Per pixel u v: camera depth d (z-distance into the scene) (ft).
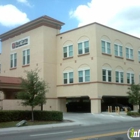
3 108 86.99
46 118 71.56
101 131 45.70
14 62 131.13
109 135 38.96
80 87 105.40
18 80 109.91
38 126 58.70
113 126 56.54
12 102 89.92
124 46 118.11
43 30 114.01
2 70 140.15
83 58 106.11
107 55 106.63
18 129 53.21
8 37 137.49
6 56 138.00
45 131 50.14
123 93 112.16
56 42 119.75
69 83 110.93
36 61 116.16
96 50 101.14
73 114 97.14
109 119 78.13
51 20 116.57
